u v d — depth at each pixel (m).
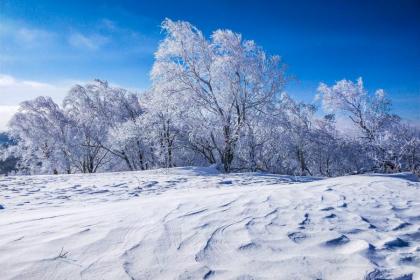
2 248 2.99
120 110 27.97
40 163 30.69
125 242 3.15
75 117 28.52
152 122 21.89
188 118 19.09
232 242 3.22
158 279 2.44
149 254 2.88
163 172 15.38
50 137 27.72
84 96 27.69
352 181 7.94
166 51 18.73
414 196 5.97
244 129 18.67
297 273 2.55
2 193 9.05
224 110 19.16
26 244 3.10
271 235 3.46
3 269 2.57
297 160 25.77
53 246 3.04
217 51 18.91
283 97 20.52
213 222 3.87
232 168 19.83
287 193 5.98
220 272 2.56
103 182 11.52
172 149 23.23
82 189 9.86
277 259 2.82
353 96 24.20
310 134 23.39
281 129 19.88
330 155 27.03
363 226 3.88
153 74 18.84
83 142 28.30
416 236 3.59
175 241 3.21
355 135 25.22
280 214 4.34
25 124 27.61
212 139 19.92
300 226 3.80
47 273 2.51
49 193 9.11
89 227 3.61
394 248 3.15
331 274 2.53
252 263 2.73
